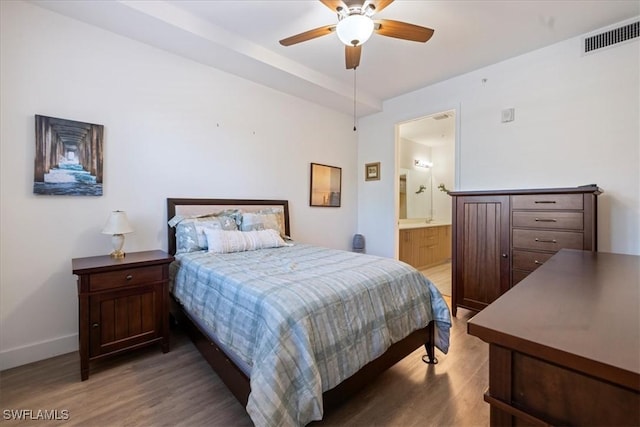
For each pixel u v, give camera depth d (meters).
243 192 3.33
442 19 2.38
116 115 2.46
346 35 1.92
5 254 2.02
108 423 1.50
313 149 4.06
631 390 0.46
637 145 2.38
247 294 1.53
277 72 3.11
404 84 3.71
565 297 0.88
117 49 2.46
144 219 2.64
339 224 4.45
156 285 2.18
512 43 2.74
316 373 1.26
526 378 0.57
